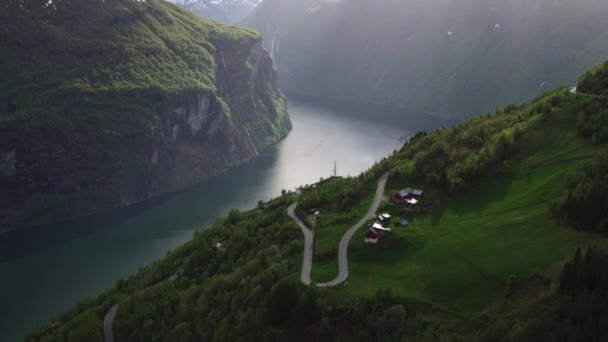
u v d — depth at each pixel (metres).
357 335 112.06
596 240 122.00
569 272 104.00
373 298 119.44
